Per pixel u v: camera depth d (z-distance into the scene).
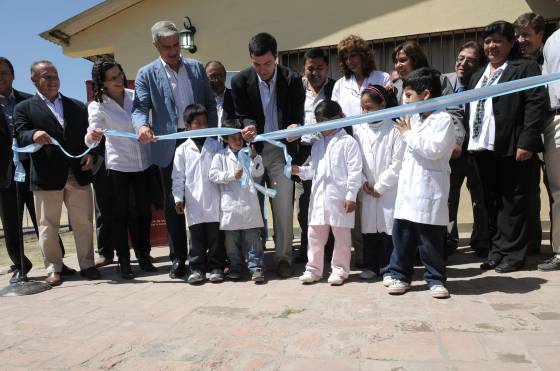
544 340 2.32
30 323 2.97
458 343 2.33
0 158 4.16
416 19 5.64
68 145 4.14
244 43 6.19
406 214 3.21
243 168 3.70
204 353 2.37
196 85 4.16
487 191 3.93
